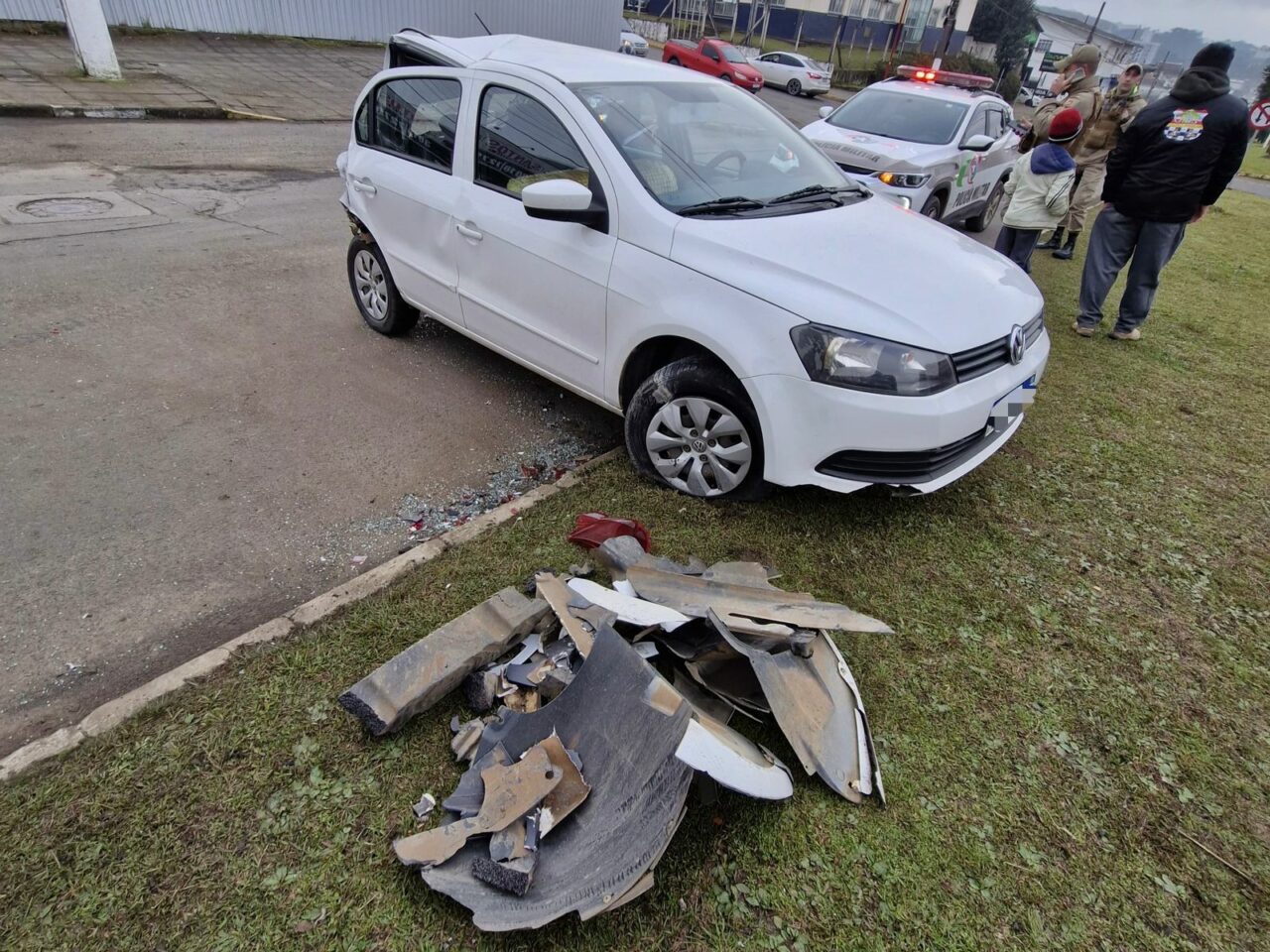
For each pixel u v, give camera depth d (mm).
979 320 2896
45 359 4012
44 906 1633
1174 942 1779
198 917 1638
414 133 3980
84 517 2889
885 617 2703
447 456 3562
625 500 3203
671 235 2941
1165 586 3039
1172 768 2232
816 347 2674
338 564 2803
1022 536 3258
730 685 2213
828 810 1983
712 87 3891
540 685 2127
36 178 7188
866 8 40625
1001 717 2346
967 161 7703
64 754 1934
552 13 20234
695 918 1712
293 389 4000
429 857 1695
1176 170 4957
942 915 1781
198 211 6844
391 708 2014
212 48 15133
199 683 2166
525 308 3549
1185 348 5844
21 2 13234
